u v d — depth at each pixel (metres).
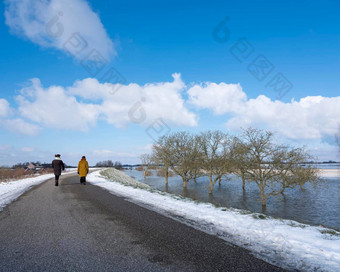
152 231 4.45
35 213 5.97
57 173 13.34
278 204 20.72
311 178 19.92
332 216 16.16
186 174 33.91
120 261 3.02
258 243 3.86
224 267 2.89
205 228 4.74
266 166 20.23
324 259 3.20
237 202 21.61
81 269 2.76
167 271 2.74
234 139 22.77
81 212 6.13
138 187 13.41
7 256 3.15
